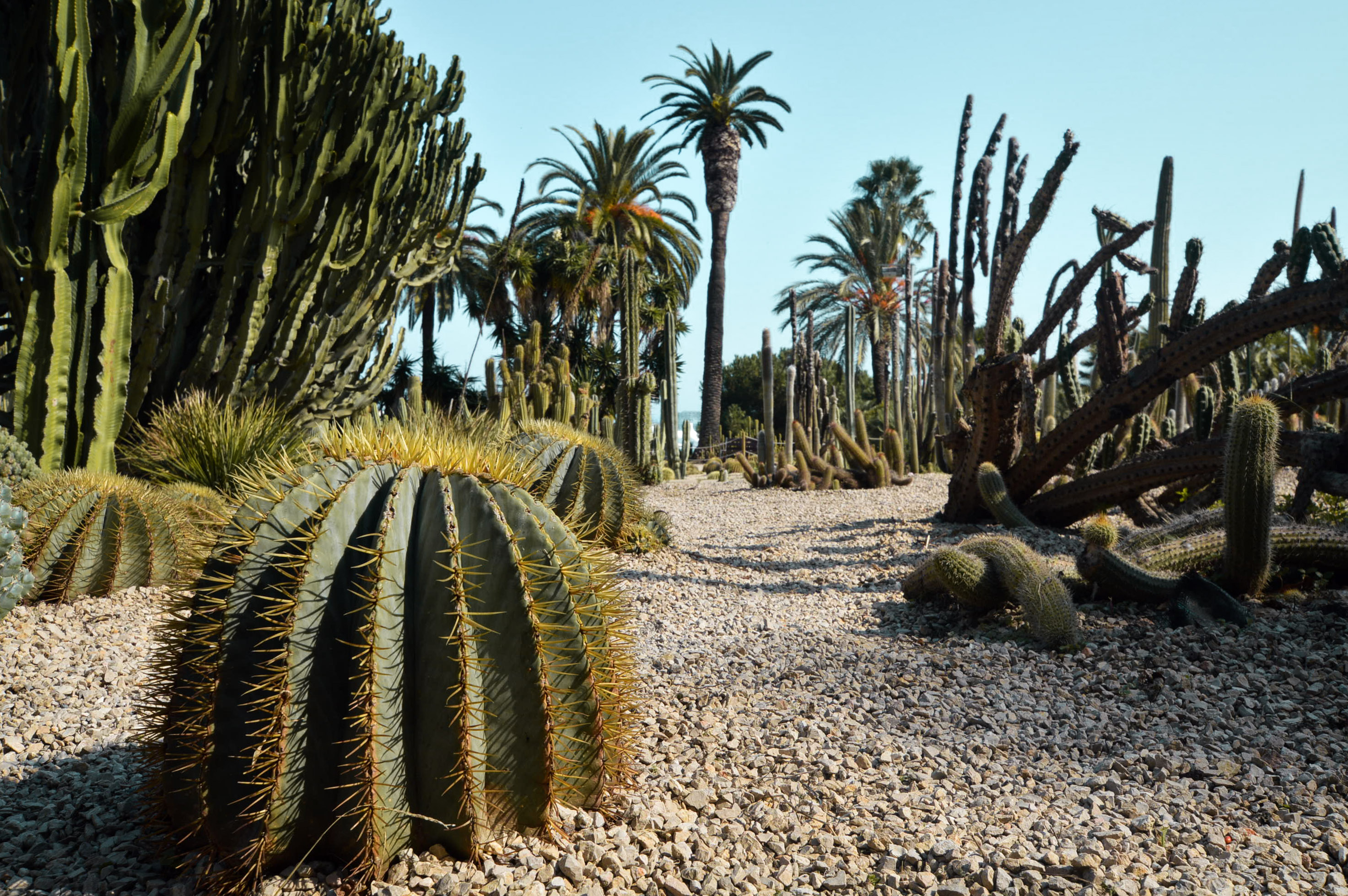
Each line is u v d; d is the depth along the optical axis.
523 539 2.21
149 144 6.58
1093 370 18.73
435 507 2.19
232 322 8.19
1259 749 2.90
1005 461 8.39
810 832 2.47
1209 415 7.94
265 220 7.55
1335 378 6.36
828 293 30.16
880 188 31.47
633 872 2.21
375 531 2.16
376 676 2.03
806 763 2.92
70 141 6.04
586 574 2.28
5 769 2.88
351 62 7.36
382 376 10.09
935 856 2.31
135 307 7.66
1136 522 7.86
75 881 2.17
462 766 2.10
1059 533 7.89
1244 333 6.60
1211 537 4.84
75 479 5.06
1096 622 4.48
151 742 2.20
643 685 3.79
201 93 7.35
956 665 3.94
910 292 20.48
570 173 25.16
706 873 2.24
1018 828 2.48
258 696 2.05
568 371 12.70
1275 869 2.22
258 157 7.36
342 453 2.33
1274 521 5.01
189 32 6.28
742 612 5.50
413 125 8.47
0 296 7.05
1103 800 2.63
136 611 4.75
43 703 3.50
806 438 13.98
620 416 15.38
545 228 24.81
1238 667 3.64
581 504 6.68
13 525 4.03
